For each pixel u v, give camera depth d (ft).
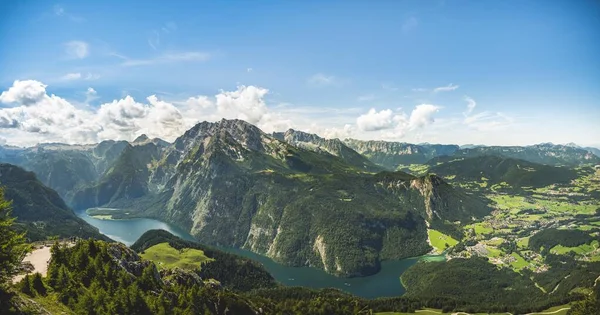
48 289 393.50
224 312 613.93
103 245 545.44
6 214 287.07
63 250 501.56
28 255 577.43
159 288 547.90
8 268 281.13
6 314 266.77
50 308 346.95
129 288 454.81
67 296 395.75
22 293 342.64
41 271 487.61
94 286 435.12
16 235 286.66
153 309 456.45
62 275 416.67
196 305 562.66
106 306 407.64
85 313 376.89
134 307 437.17
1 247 272.51
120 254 573.74
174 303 543.80
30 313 289.33
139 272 571.69
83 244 524.93
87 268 469.57
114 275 491.72
